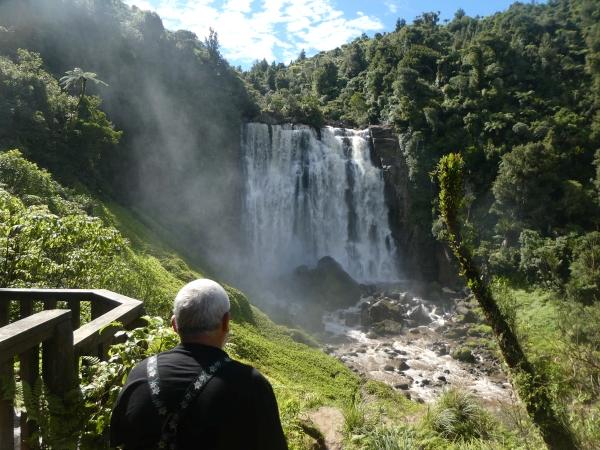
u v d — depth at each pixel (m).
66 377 3.55
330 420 10.91
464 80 64.06
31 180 20.88
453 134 59.16
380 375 28.47
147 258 28.31
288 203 52.16
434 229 51.53
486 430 9.77
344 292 43.06
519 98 63.97
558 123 57.72
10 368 3.31
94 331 4.00
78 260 8.71
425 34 82.94
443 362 31.34
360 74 83.00
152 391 2.52
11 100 33.25
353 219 54.56
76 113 37.50
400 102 61.97
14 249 7.32
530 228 49.78
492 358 31.83
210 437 2.42
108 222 30.72
